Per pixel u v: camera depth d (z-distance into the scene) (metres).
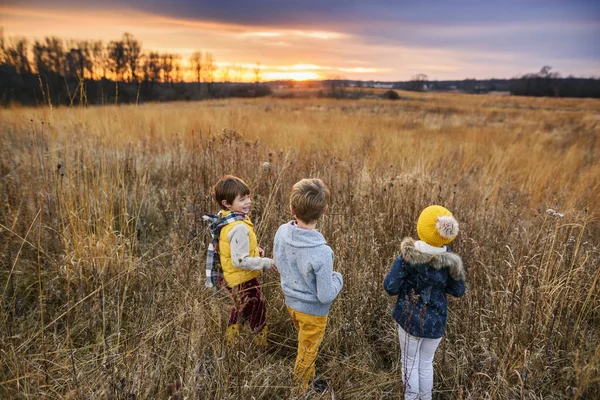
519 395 2.19
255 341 2.54
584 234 3.99
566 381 2.33
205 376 2.11
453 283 2.22
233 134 6.80
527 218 4.84
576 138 12.81
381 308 3.14
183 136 7.73
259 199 4.05
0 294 2.89
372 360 2.71
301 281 2.25
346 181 4.83
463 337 2.76
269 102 34.59
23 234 3.41
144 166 5.41
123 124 7.07
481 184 5.88
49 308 2.87
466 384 2.47
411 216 4.09
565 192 5.54
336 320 2.90
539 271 2.96
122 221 3.87
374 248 3.48
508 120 20.47
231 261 2.49
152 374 2.08
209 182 4.41
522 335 2.60
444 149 8.40
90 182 4.04
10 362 2.19
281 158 5.46
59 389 2.09
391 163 6.18
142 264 3.15
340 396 2.21
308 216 2.19
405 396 2.29
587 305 2.89
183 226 3.73
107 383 1.97
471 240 3.48
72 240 3.23
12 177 4.16
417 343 2.27
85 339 2.59
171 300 2.82
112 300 2.76
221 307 2.82
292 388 2.21
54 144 4.05
